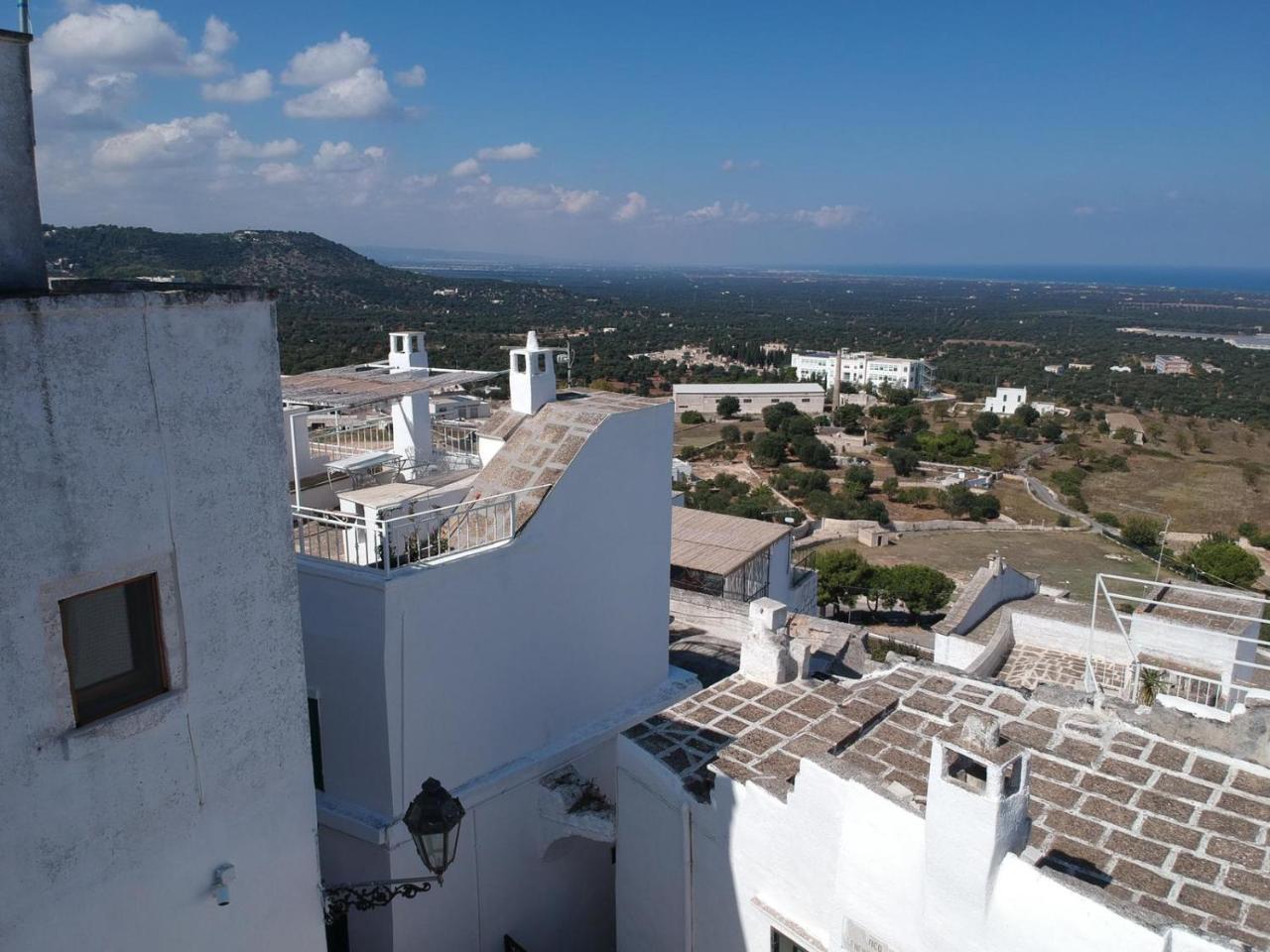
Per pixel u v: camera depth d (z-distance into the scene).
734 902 9.63
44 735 5.77
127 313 5.85
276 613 7.16
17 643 5.56
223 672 6.82
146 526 6.16
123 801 6.26
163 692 6.52
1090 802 8.55
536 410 13.98
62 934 6.04
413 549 11.80
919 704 11.05
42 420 5.50
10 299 5.22
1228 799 8.48
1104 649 17.89
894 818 7.62
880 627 49.84
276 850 7.43
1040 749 9.65
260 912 7.38
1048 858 7.73
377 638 10.22
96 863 6.16
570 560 12.71
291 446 14.66
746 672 12.49
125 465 5.98
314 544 12.77
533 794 12.29
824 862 8.51
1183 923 6.86
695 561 22.42
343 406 15.00
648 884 10.97
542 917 12.78
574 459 12.48
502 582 11.62
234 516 6.74
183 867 6.73
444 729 11.12
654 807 10.62
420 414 16.27
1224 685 12.35
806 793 8.56
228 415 6.59
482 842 11.70
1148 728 9.70
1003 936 6.86
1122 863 7.66
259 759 7.18
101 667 6.20
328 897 8.00
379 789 10.69
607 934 13.91
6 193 5.80
